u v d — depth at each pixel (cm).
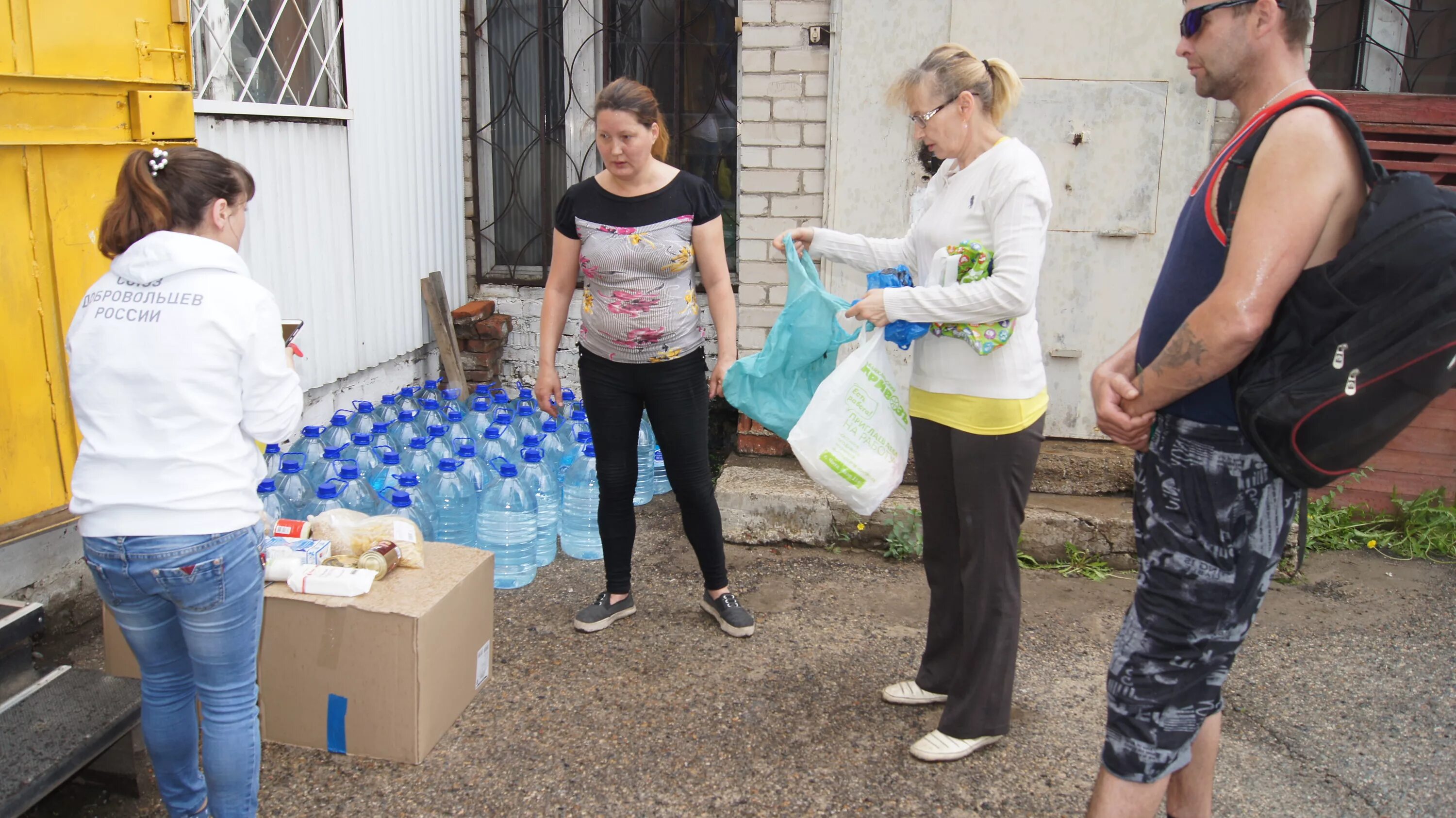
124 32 325
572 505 445
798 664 351
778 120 495
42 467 319
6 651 266
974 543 281
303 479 376
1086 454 473
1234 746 310
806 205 502
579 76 571
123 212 215
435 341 576
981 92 267
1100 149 465
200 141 382
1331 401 180
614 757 294
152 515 206
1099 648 371
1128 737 216
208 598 214
